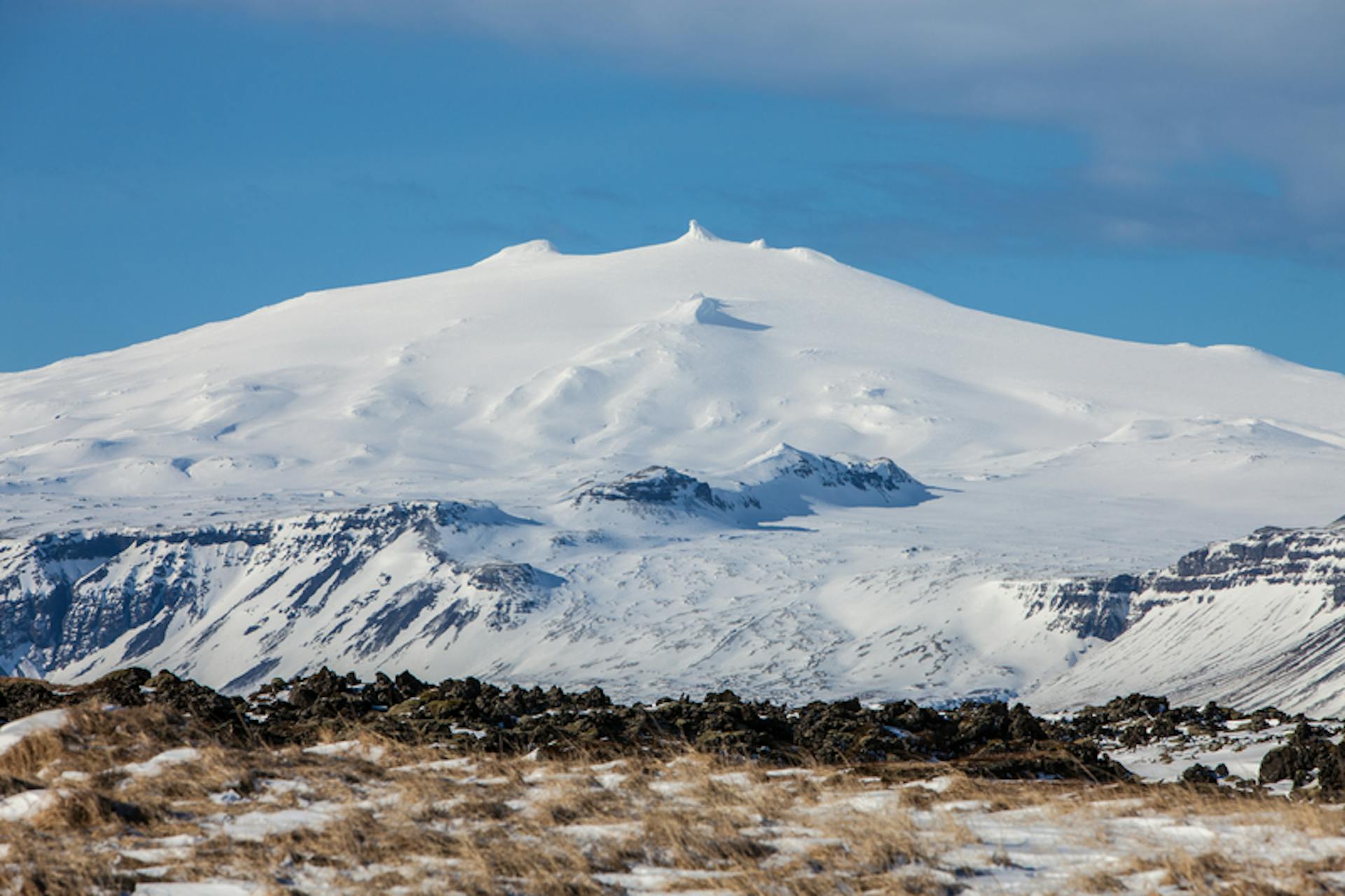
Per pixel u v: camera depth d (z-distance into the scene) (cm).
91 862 7181
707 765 9906
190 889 6938
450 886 6950
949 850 7569
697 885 7012
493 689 13625
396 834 7831
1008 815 8475
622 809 8519
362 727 11100
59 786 8450
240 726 10894
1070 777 10706
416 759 10062
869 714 12962
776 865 7312
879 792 9169
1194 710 18275
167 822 8131
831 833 7869
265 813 8356
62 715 9881
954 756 11762
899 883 6888
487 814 8381
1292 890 6625
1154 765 14538
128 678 12688
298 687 13712
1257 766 13138
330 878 7138
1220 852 7331
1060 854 7500
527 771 9719
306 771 9350
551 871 7219
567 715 11975
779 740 11744
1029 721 12694
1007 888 6850
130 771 9150
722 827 7969
